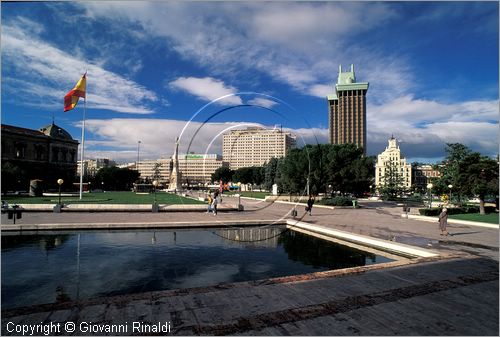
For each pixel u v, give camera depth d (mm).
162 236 16938
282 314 5680
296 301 6340
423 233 17234
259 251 13828
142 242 15219
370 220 23781
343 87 139125
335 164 44562
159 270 10539
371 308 6031
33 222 18938
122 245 14461
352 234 15781
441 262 10016
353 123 138125
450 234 16938
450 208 29062
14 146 94125
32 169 98562
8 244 14398
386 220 23938
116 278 9562
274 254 13289
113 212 25969
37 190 51344
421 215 26719
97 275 9836
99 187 105438
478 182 28906
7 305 7332
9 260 11586
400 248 12938
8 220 19734
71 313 5539
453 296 6773
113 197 47094
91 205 26203
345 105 139500
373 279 7980
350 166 45156
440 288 7305
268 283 7516
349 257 12844
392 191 67062
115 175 102875
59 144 107875
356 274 8453
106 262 11422
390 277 8188
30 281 9156
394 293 6914
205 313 5660
